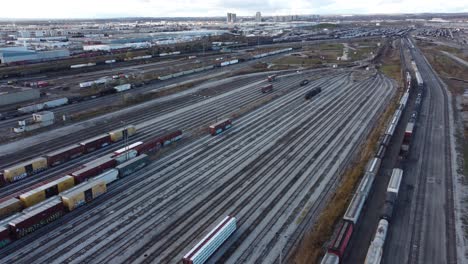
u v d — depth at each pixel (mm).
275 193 45625
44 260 33219
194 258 30703
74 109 81875
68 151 54906
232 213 41094
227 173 51156
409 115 76500
